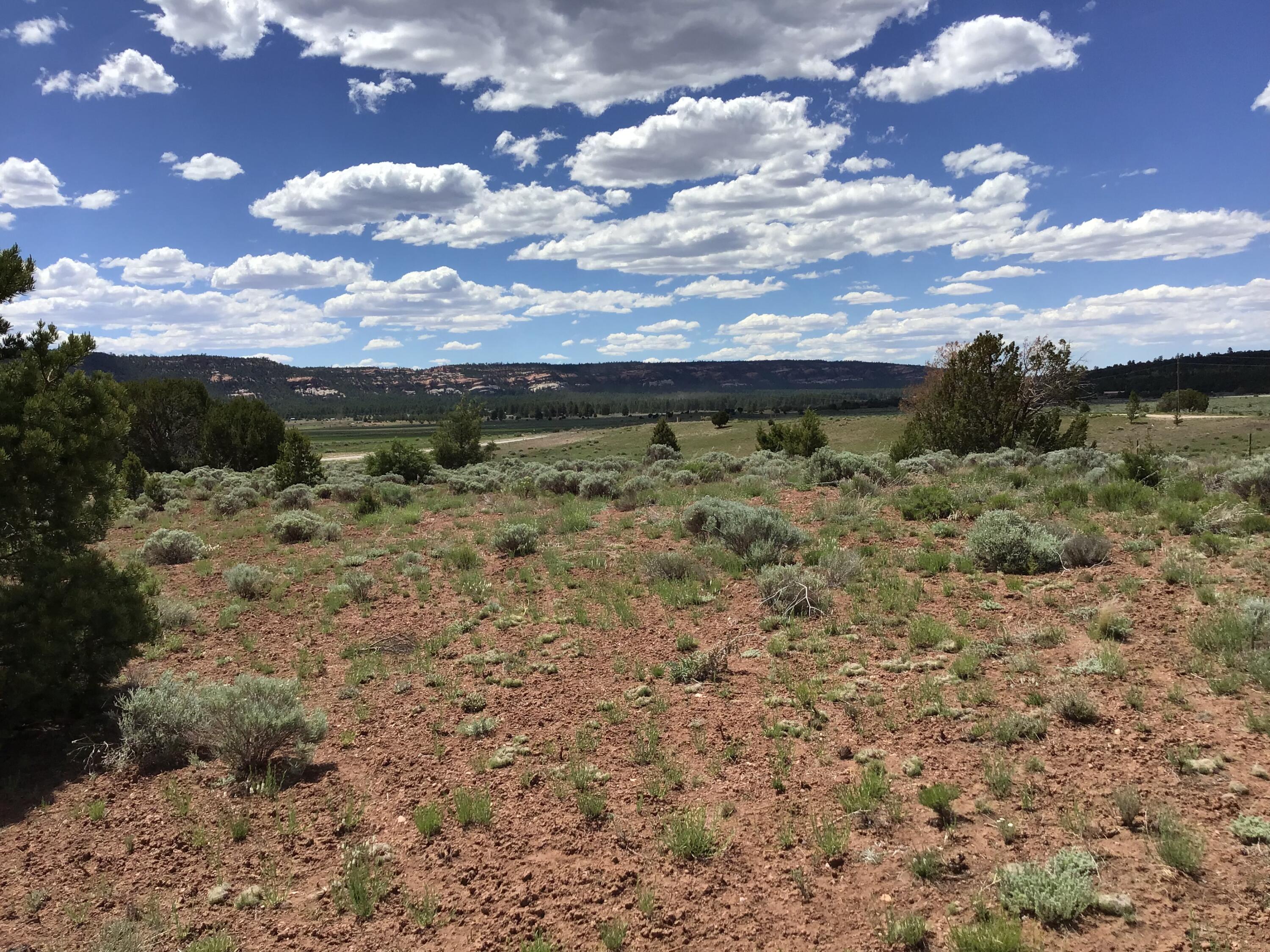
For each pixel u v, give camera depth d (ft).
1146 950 10.69
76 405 23.50
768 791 16.37
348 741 20.76
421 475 102.73
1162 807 13.83
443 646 28.32
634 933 12.45
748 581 32.96
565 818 16.11
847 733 18.51
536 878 14.16
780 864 13.84
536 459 261.03
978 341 89.45
